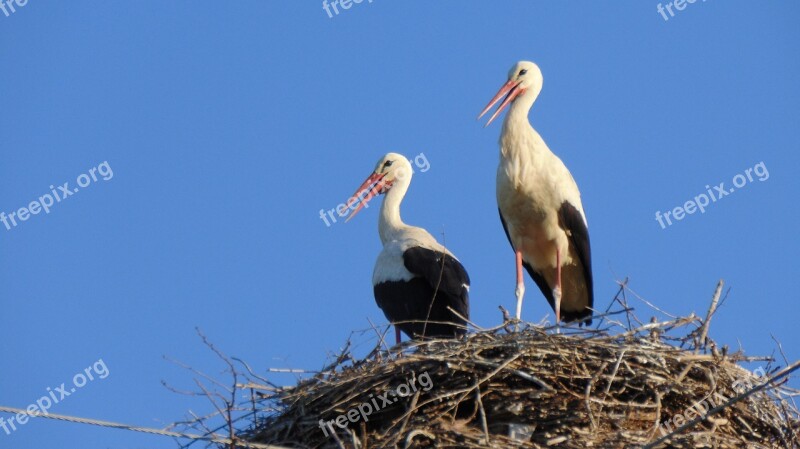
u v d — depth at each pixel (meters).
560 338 13.28
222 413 12.60
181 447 12.58
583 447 12.66
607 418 13.02
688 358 13.20
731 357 13.41
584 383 13.16
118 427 10.68
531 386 13.23
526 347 13.21
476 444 12.64
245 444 12.22
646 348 13.20
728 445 12.92
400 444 12.86
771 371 13.42
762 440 13.27
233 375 12.83
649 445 11.47
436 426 12.88
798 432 13.27
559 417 13.02
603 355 13.25
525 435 13.02
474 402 13.26
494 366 13.13
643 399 13.14
